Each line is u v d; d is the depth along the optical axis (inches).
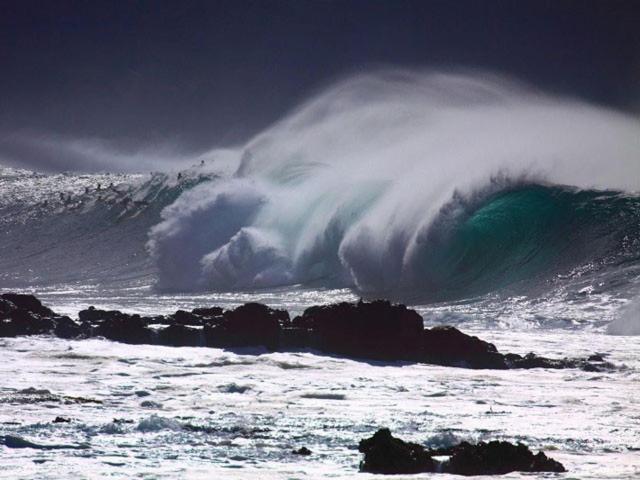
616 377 2337.6
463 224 5002.5
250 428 1555.1
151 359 2397.9
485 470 1278.3
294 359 2493.8
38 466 1246.3
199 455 1342.3
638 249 4603.8
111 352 2474.2
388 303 2699.3
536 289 4451.3
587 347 2945.4
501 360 2576.3
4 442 1396.4
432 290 4766.2
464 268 4886.8
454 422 1665.8
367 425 1615.4
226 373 2252.7
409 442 1371.8
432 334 2645.2
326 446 1428.4
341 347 2655.0
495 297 4434.1
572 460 1358.3
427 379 2260.1
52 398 1825.8
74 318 3029.0
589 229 4832.7
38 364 2282.2
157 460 1300.4
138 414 1684.3
